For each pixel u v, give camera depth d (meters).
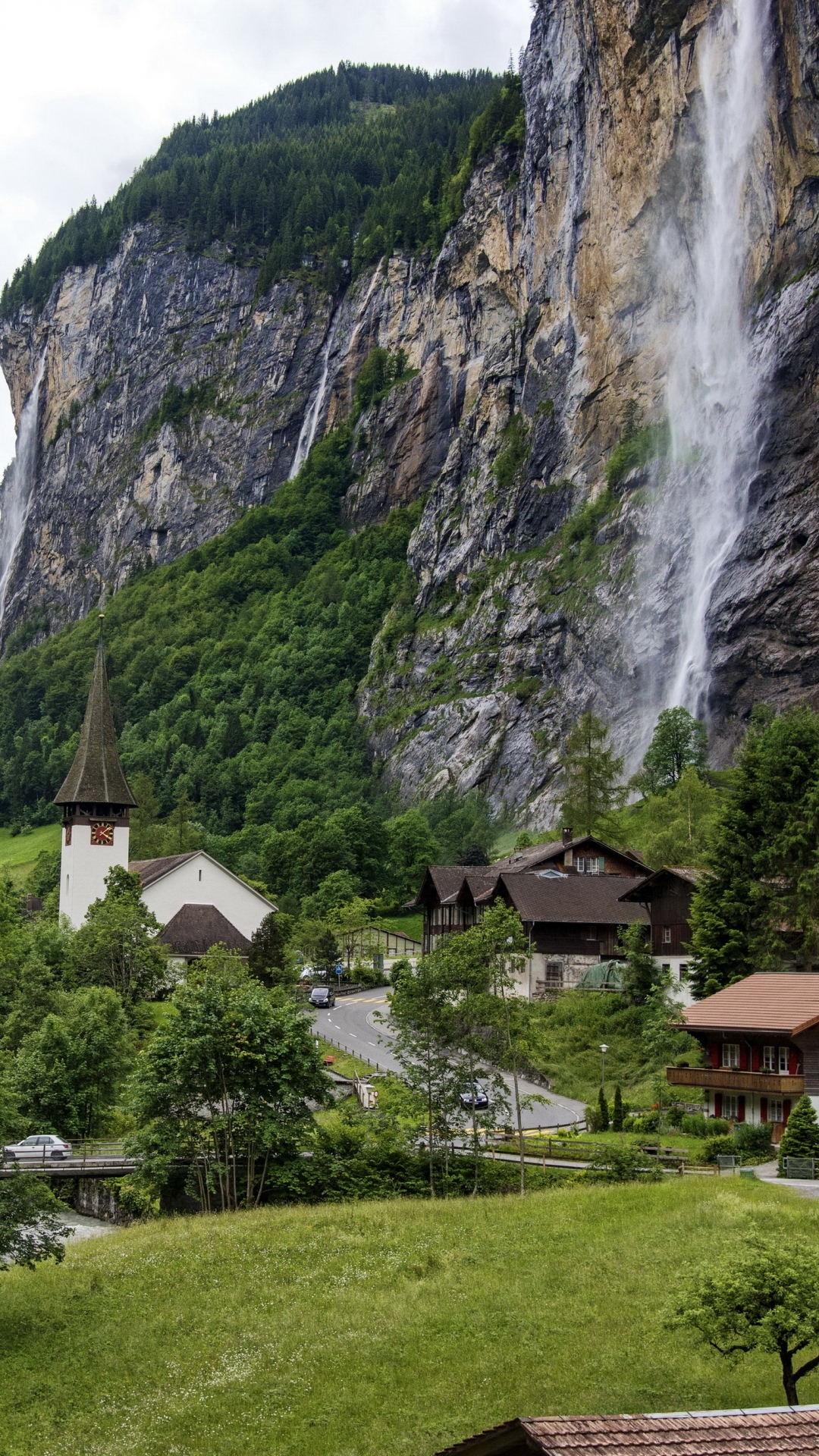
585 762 131.00
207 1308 42.97
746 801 77.50
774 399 187.00
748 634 177.50
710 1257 41.25
